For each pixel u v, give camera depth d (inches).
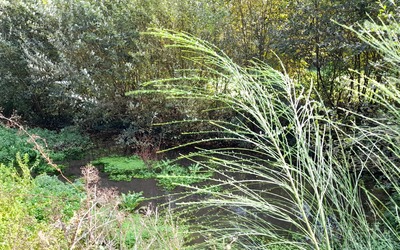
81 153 266.4
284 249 64.5
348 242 58.2
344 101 216.7
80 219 83.3
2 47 296.8
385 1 150.3
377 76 181.5
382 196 142.3
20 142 249.0
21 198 133.3
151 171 235.1
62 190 162.6
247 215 95.7
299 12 234.1
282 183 51.9
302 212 49.7
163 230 96.6
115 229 99.2
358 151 101.0
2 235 95.7
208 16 264.4
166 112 276.2
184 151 267.3
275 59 265.9
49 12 290.8
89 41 288.5
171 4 268.2
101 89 289.0
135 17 280.2
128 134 276.1
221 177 208.8
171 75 276.1
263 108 52.8
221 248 67.3
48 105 313.4
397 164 93.7
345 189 57.5
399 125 56.9
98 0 290.8
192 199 190.2
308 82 244.1
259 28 276.2
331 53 222.2
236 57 273.9
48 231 88.1
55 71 283.4
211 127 263.7
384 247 59.6
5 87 305.4
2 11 307.0
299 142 51.7
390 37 53.7
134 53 275.7
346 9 205.2
